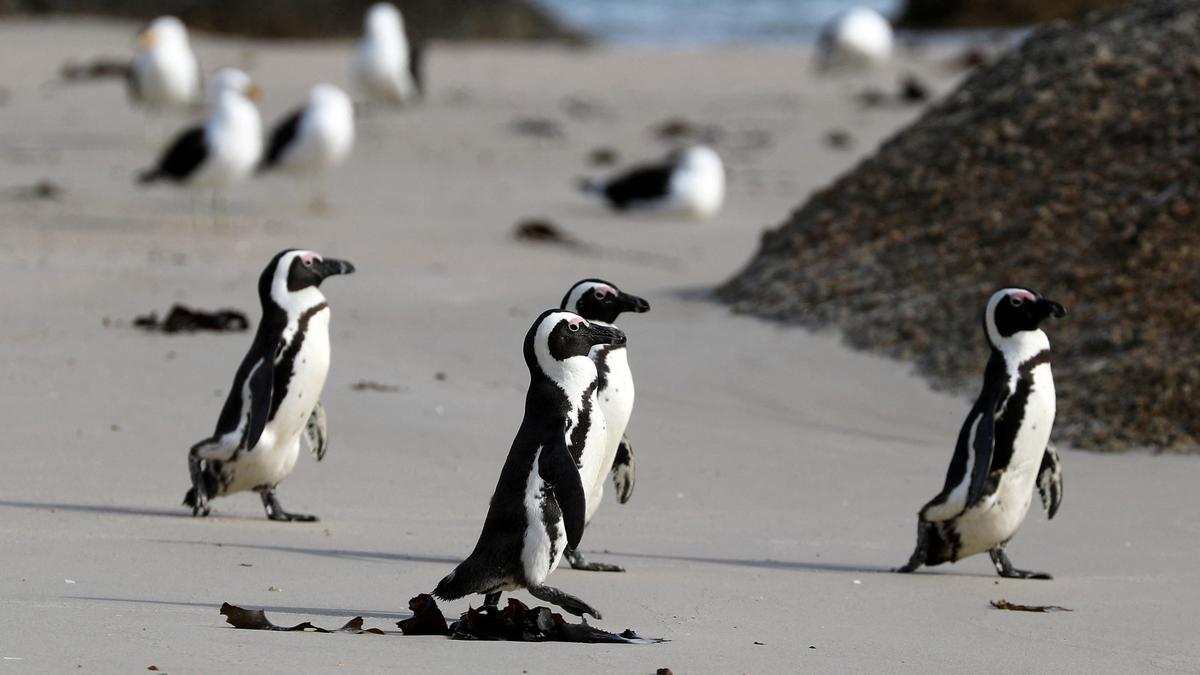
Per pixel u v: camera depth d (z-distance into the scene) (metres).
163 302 44.00
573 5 159.75
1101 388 35.28
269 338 26.50
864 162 50.34
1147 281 38.72
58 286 45.44
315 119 62.59
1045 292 39.75
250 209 63.50
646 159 78.62
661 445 33.41
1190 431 33.44
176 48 79.50
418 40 126.94
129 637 17.80
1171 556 25.98
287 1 133.00
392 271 51.03
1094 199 42.69
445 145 81.62
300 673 16.56
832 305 42.97
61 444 30.28
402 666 17.08
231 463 26.30
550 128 85.50
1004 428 24.47
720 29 148.12
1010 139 46.78
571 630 18.86
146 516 25.91
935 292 41.72
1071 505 29.50
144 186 67.44
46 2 133.75
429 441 32.38
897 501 29.62
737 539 26.55
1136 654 19.70
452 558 23.81
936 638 20.22
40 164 71.56
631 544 25.95
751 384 38.38
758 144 81.62
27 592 20.27
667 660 18.05
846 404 36.94
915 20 137.00
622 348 24.89
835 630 20.41
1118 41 49.28
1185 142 43.38
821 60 103.38
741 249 59.72
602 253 57.53
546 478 19.69
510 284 49.69
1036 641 20.28
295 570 22.56
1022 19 133.75
